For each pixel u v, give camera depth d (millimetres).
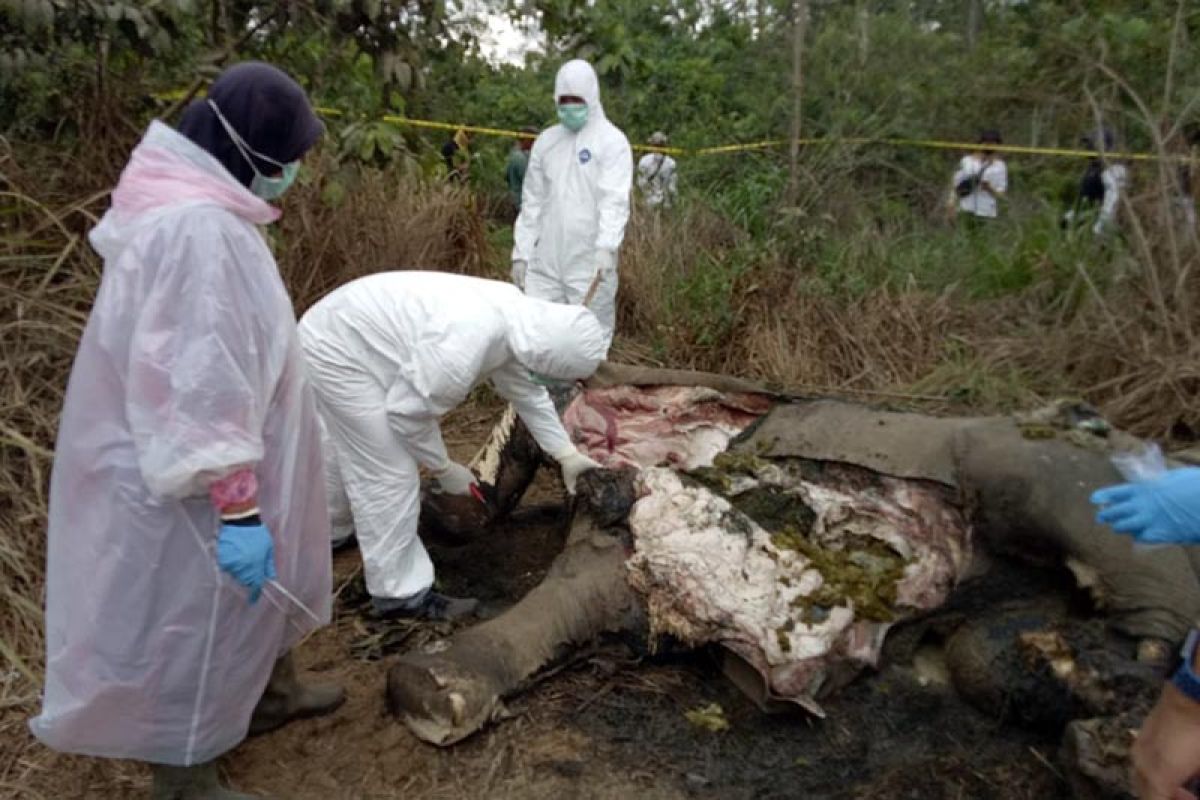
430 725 3037
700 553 3301
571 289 5906
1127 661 2865
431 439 3572
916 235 8102
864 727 3174
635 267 7340
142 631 2434
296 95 2520
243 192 2447
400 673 3119
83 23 4621
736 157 9641
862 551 3439
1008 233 7969
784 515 3543
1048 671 2930
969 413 5633
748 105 11445
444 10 5355
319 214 6137
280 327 2518
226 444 2314
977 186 9250
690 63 12320
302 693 3178
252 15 5301
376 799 2898
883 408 3842
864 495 3557
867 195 9383
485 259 7176
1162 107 6684
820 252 7285
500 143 12039
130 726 2516
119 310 2332
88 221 4801
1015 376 5820
